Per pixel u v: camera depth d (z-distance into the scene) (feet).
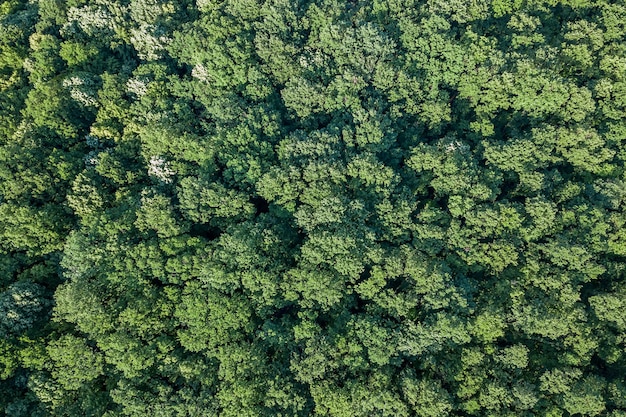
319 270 196.24
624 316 189.16
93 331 182.29
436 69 241.14
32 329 189.98
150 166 222.89
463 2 253.03
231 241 197.36
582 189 217.56
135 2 267.59
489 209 202.28
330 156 219.00
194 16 277.03
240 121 231.09
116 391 175.11
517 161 217.15
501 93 232.73
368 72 240.12
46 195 216.95
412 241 206.49
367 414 174.19
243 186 220.23
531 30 247.91
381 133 220.43
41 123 228.63
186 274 195.21
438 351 187.32
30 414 175.94
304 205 212.23
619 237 204.54
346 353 183.93
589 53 239.09
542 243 204.33
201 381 179.42
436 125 235.20
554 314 185.78
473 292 195.93
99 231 200.75
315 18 258.98
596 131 221.66
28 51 266.77
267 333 186.80
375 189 212.84
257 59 252.83
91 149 235.81
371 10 263.29
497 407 172.45
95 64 257.14
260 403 177.58
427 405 169.99
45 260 206.08
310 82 237.66
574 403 173.06
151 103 238.89
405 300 188.85
